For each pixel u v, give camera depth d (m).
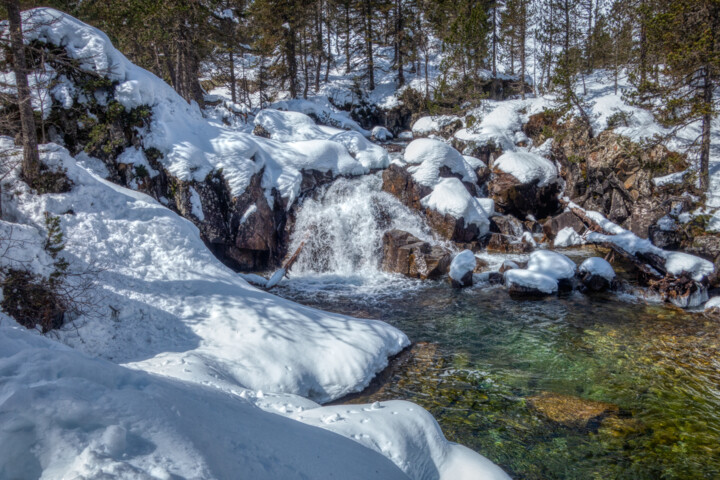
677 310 12.46
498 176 23.28
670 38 19.48
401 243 17.03
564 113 25.72
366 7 41.69
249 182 16.73
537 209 23.30
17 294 7.46
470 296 13.91
